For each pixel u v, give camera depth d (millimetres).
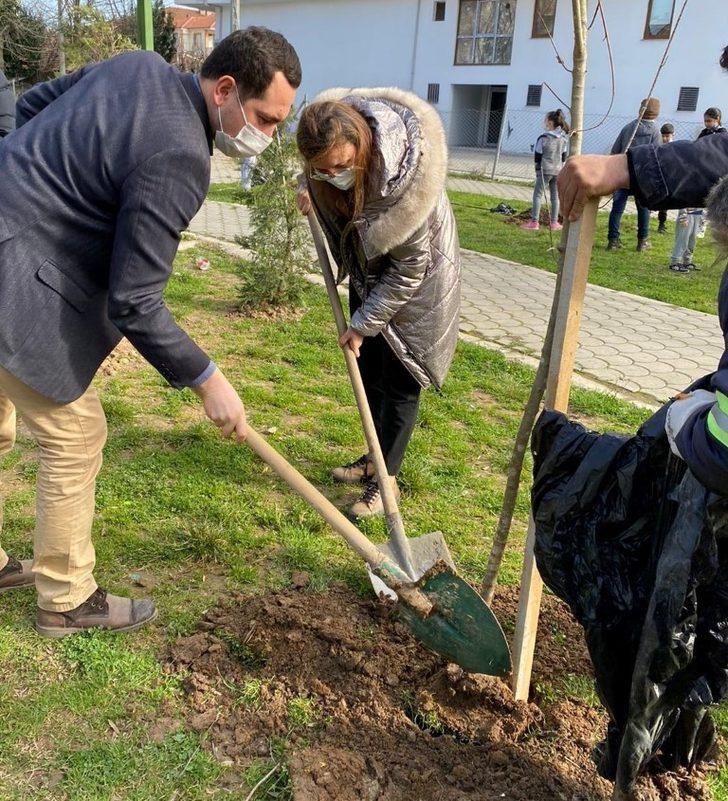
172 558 3244
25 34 19531
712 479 1619
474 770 2326
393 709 2514
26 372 2271
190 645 2732
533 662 2779
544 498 2053
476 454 4465
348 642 2746
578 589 1997
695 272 10297
